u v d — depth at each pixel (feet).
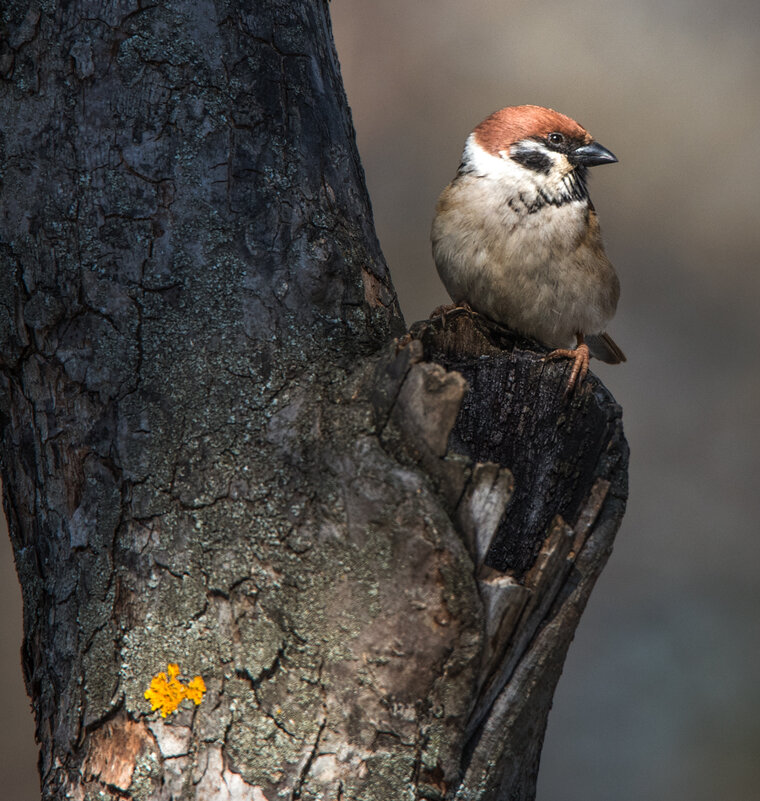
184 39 15.53
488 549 13.89
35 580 15.20
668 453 48.14
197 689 13.47
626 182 49.96
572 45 49.24
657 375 49.34
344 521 13.17
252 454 13.85
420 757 13.07
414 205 45.62
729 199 49.73
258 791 13.06
